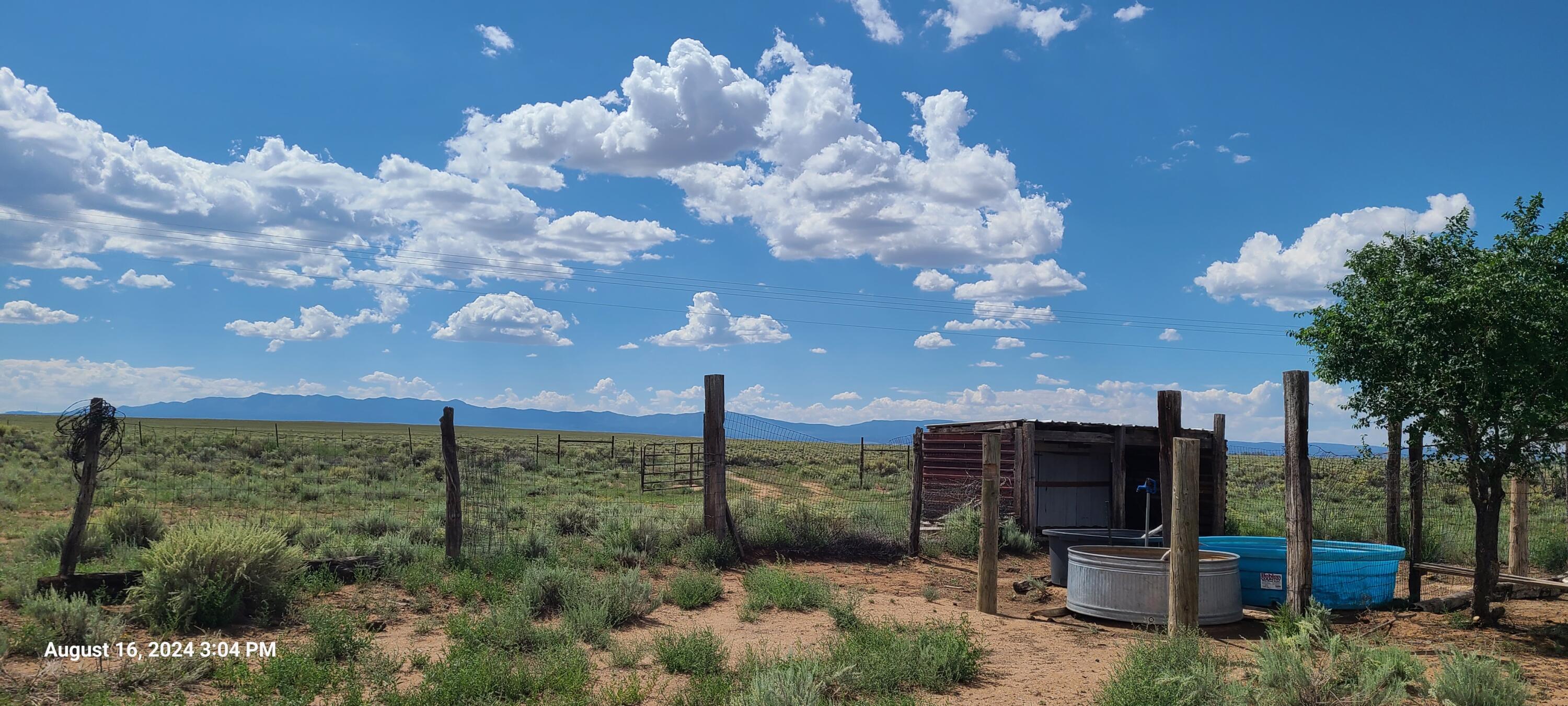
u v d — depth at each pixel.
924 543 17.34
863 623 9.84
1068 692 7.54
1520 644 9.60
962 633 8.87
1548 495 16.03
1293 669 6.77
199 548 9.30
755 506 18.88
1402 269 10.23
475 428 148.75
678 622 10.38
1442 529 16.61
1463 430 9.84
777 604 11.39
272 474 30.14
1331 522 18.53
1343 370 10.18
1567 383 8.86
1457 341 9.16
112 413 9.99
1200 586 10.61
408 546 12.88
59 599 8.41
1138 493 21.53
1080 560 11.40
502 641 8.51
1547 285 8.95
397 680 7.22
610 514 18.36
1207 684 6.74
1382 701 6.45
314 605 10.01
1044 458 20.48
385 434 90.81
